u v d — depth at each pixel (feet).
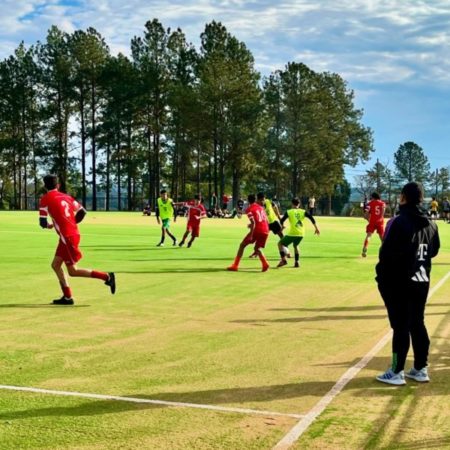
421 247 18.35
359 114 284.61
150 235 83.76
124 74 226.79
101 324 26.55
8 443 13.62
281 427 14.78
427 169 354.95
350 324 27.12
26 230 89.76
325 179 256.52
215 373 19.31
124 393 17.20
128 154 238.48
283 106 246.27
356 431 14.57
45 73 231.91
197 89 216.74
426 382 18.63
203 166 258.37
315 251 65.31
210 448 13.51
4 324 26.32
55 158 237.25
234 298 33.91
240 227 110.42
